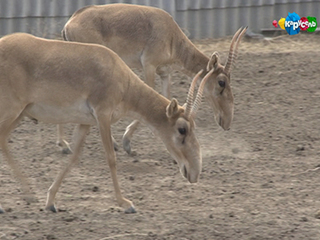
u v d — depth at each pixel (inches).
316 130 1083.3
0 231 663.8
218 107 1008.9
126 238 655.8
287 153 983.6
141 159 946.1
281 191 818.8
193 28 1537.9
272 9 1611.7
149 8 1022.4
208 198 788.6
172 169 908.0
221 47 1482.5
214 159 946.7
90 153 961.5
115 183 733.3
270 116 1140.5
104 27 995.9
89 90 713.0
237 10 1577.3
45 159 925.8
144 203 766.5
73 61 711.7
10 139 1005.2
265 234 673.0
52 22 1430.9
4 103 692.1
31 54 702.5
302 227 693.3
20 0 1402.6
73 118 727.1
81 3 1440.7
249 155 969.5
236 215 729.0
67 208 741.9
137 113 748.6
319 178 874.1
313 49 1519.4
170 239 655.8
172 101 716.0
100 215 719.7
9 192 789.9
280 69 1363.2
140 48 1008.9
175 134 732.0
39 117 727.7
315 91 1253.7
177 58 1042.7
